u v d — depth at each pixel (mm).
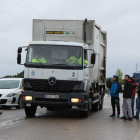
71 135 8805
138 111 14203
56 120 12242
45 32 14328
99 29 16672
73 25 14273
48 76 12414
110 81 14516
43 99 12477
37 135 8672
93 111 17281
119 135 9125
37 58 12617
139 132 9812
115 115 14383
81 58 12492
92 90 14555
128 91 13336
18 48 12891
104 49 19109
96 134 9148
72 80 12344
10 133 8945
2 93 17297
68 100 12336
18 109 17328
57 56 12562
